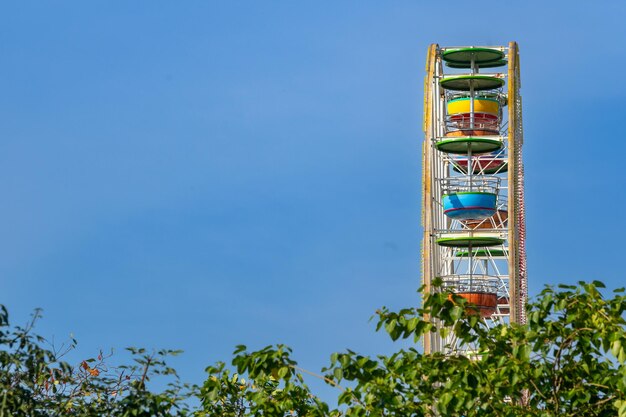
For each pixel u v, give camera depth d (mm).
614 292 19703
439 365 20484
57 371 19719
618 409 18531
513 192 60094
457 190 61031
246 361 20609
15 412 18562
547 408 20172
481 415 19625
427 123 61812
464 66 65188
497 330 20734
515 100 61656
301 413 22141
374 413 19938
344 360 19875
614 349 18594
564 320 20062
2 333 18719
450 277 62156
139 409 19344
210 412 23766
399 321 19844
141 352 19844
